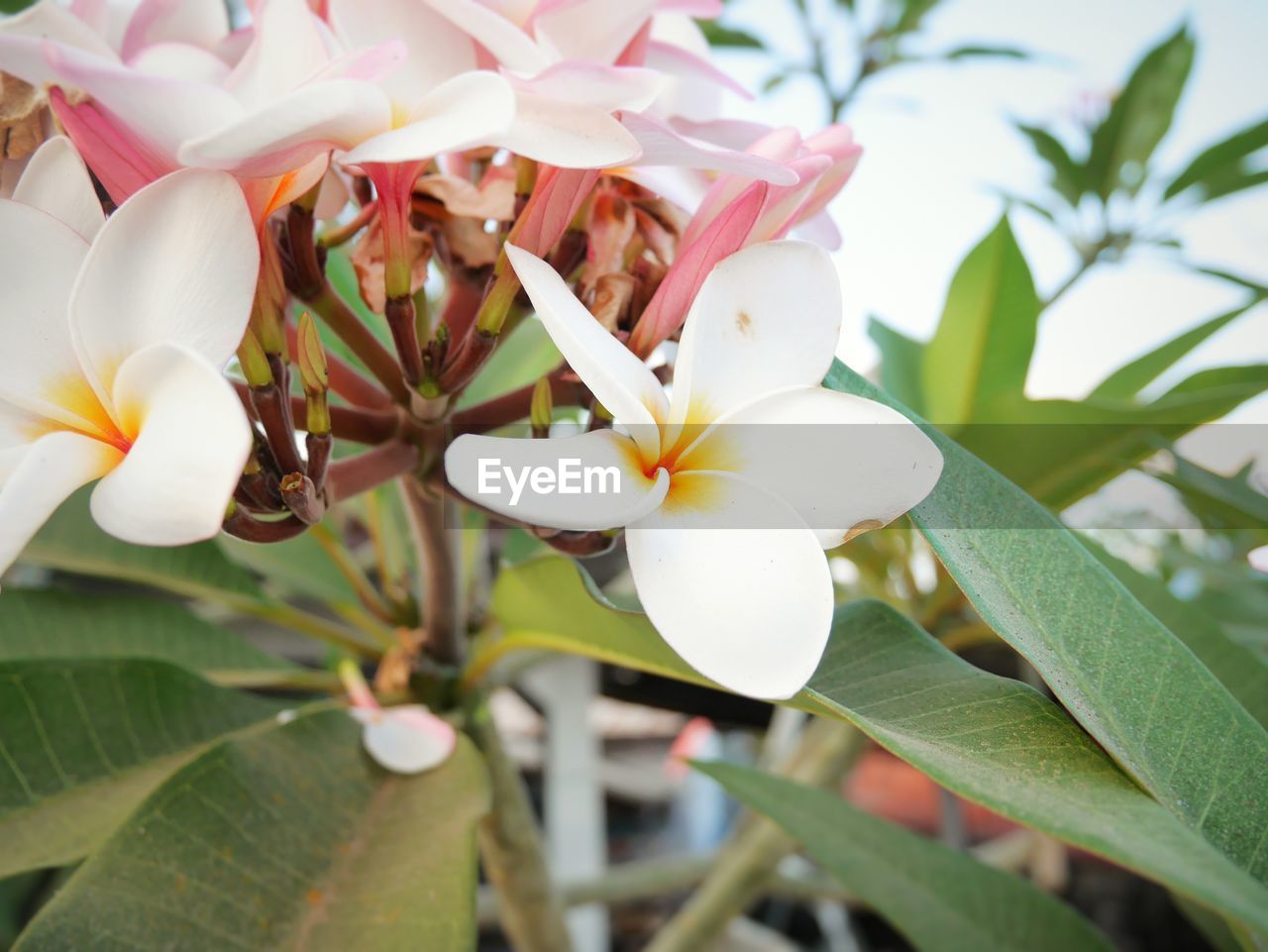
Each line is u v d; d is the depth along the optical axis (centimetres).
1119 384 30
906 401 30
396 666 24
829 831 25
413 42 13
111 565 26
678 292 14
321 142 11
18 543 10
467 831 17
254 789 17
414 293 17
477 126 11
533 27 14
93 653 25
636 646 17
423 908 15
